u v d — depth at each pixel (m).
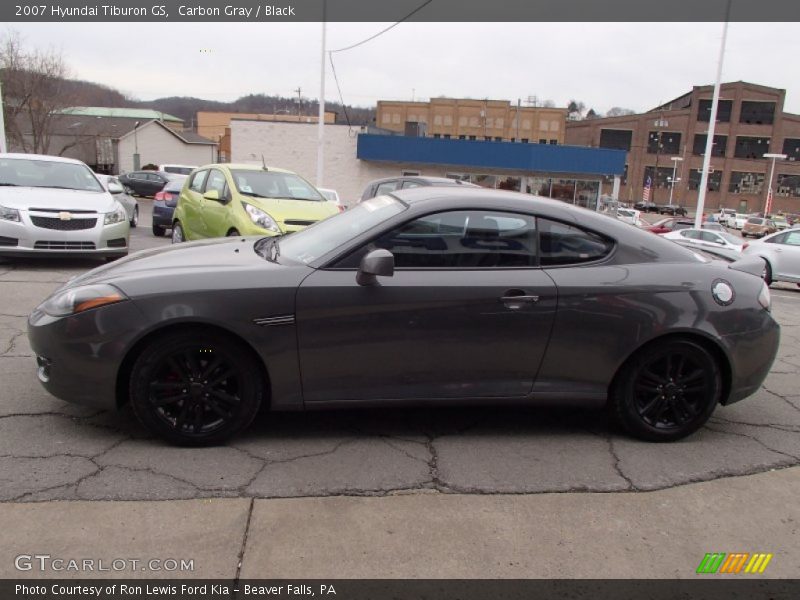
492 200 3.73
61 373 3.37
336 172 36.84
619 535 2.87
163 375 3.39
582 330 3.63
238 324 3.34
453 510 2.99
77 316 3.31
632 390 3.77
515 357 3.62
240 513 2.86
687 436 3.96
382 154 35.72
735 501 3.21
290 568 2.52
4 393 4.03
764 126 79.25
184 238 9.45
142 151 59.97
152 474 3.14
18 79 42.66
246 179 8.53
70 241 8.21
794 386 5.16
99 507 2.84
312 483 3.15
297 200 8.33
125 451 3.37
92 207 8.49
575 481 3.32
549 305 3.59
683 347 3.75
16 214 8.00
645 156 83.00
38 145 45.34
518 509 3.03
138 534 2.67
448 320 3.51
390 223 3.58
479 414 4.18
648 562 2.69
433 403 3.62
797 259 14.70
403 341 3.50
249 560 2.56
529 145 34.31
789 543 2.87
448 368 3.58
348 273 3.48
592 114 104.00
